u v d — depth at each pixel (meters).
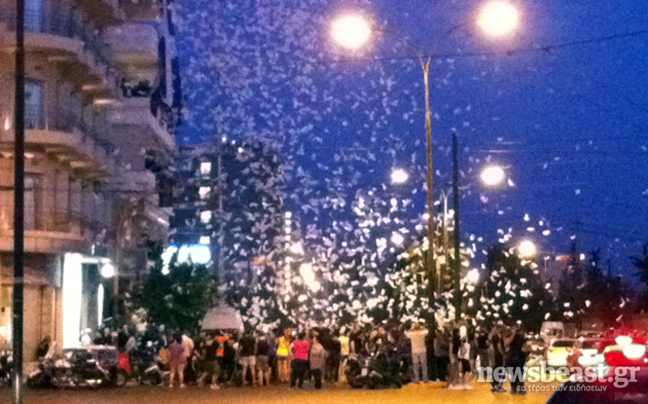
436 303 43.00
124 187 52.59
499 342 28.72
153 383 35.72
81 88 46.16
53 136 40.44
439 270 44.88
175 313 49.12
